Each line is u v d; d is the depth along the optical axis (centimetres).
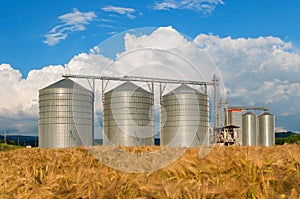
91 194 466
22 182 603
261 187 459
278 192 451
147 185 462
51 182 570
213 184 495
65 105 2580
